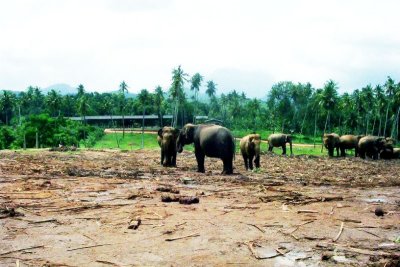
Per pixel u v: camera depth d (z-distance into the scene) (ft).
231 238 26.66
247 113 412.36
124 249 24.02
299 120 373.20
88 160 94.79
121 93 408.87
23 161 84.94
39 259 22.08
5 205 35.22
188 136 69.41
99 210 34.45
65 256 22.65
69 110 441.68
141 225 29.50
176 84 277.85
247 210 35.53
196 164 90.84
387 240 27.09
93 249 23.95
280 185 53.26
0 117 409.08
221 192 45.27
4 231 27.45
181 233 27.61
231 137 65.77
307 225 30.55
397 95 266.57
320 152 203.41
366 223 31.63
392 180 66.28
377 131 339.36
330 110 261.03
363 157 144.66
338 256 23.52
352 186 55.42
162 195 39.50
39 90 468.34
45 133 226.58
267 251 24.16
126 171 68.49
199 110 467.52
